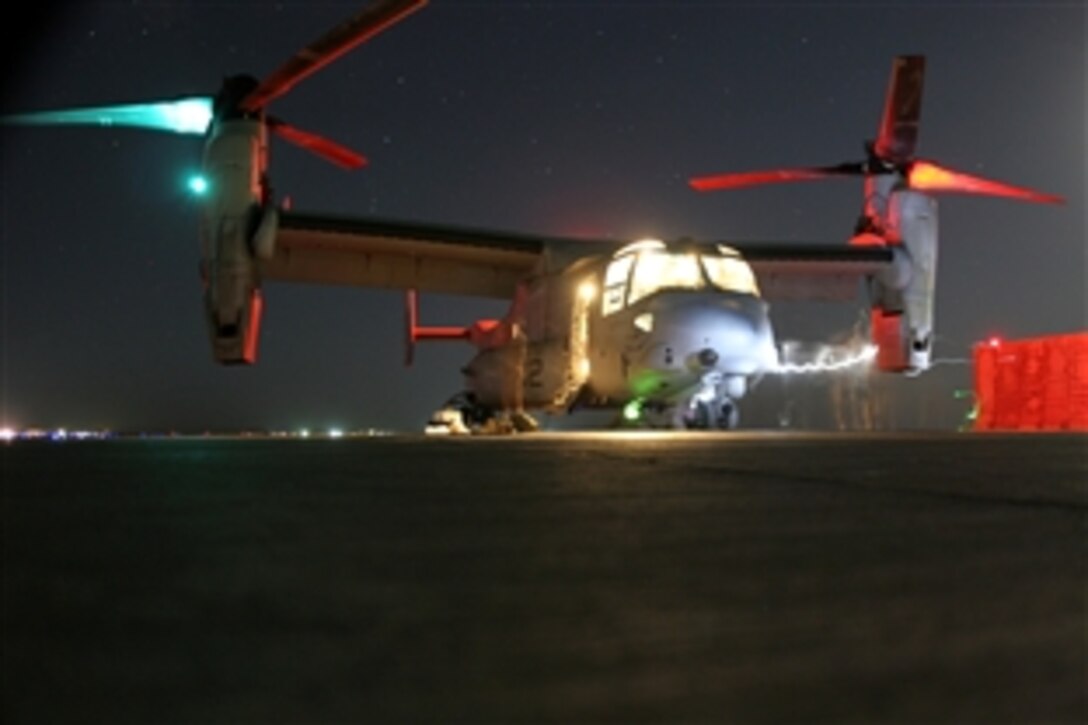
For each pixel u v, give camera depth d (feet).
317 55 53.67
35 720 3.90
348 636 5.20
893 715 4.08
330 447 23.90
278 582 6.62
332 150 62.64
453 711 4.07
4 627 5.33
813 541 8.59
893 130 69.56
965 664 4.84
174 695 4.22
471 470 16.07
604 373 52.60
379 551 7.91
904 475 15.40
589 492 12.51
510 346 65.51
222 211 57.52
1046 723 4.00
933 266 70.59
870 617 5.77
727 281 50.80
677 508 10.89
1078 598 6.34
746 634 5.36
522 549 8.05
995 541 8.66
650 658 4.87
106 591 6.32
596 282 54.24
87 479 13.98
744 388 51.01
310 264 66.08
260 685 4.35
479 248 63.10
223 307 57.31
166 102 59.77
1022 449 23.57
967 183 69.15
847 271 70.38
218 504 11.00
